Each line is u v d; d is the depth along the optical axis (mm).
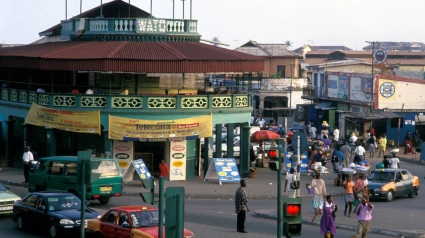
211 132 40438
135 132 39188
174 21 44281
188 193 36500
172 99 39594
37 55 41188
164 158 40844
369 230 27297
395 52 130750
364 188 30531
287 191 36781
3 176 41500
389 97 67125
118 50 40344
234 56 41781
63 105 40250
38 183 32188
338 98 74625
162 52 40625
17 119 48219
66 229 24406
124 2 49906
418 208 34062
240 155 43156
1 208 28734
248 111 42719
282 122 28625
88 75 43375
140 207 22641
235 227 27547
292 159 43344
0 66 44156
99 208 31109
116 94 39281
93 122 39375
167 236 15609
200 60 39844
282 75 99438
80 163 18297
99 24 43875
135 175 39625
